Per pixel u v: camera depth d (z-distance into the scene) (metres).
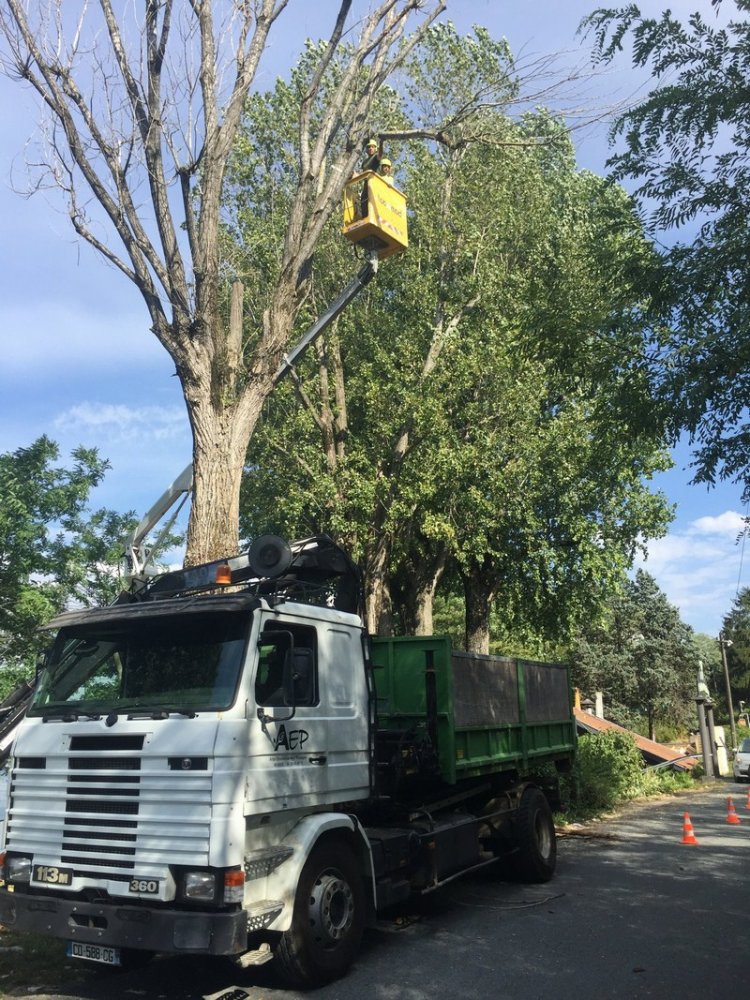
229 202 18.23
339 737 6.93
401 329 19.08
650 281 7.87
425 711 8.67
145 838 5.68
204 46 10.15
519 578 23.22
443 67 16.66
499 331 18.17
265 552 6.70
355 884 6.68
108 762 5.97
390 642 8.99
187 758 5.70
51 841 6.04
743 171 7.80
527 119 11.76
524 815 9.98
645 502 22.83
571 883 10.03
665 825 16.25
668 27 7.74
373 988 6.15
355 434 19.61
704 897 9.16
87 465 15.02
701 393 7.24
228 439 9.75
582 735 23.92
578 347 8.81
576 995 5.91
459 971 6.52
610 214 8.48
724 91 7.59
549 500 21.42
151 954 6.84
